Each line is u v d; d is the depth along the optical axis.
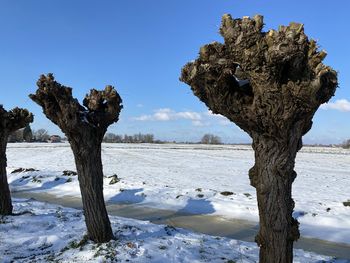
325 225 12.27
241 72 5.76
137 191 16.94
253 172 6.03
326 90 5.35
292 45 5.06
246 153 57.72
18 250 8.58
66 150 56.41
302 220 12.70
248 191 19.81
